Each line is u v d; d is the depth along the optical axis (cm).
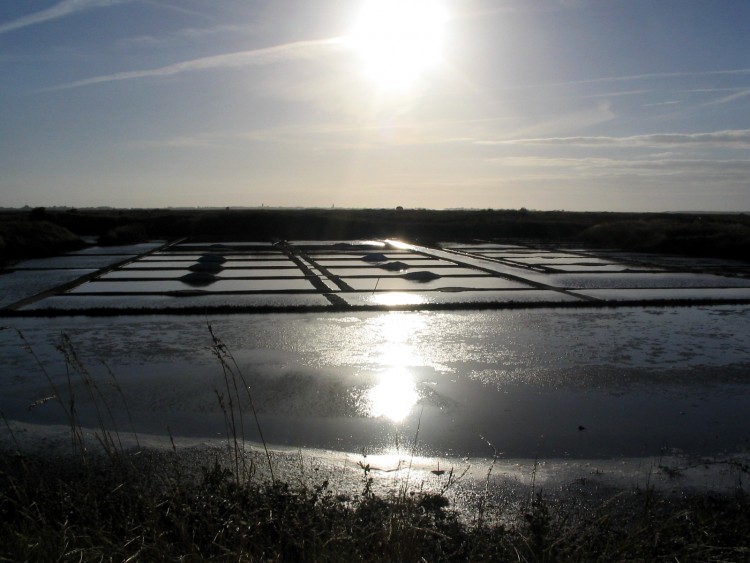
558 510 581
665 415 892
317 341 1337
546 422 859
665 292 2078
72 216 5238
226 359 1180
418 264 2936
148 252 3491
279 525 427
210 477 519
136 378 1056
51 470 653
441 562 422
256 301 1844
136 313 1653
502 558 424
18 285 2208
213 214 5453
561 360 1191
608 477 671
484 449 763
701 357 1223
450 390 1002
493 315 1669
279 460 710
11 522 447
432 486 641
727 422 866
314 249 3781
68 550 366
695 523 480
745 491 630
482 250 3797
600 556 386
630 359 1203
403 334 1413
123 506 457
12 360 1177
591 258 3331
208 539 405
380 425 845
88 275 2445
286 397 959
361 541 397
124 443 751
